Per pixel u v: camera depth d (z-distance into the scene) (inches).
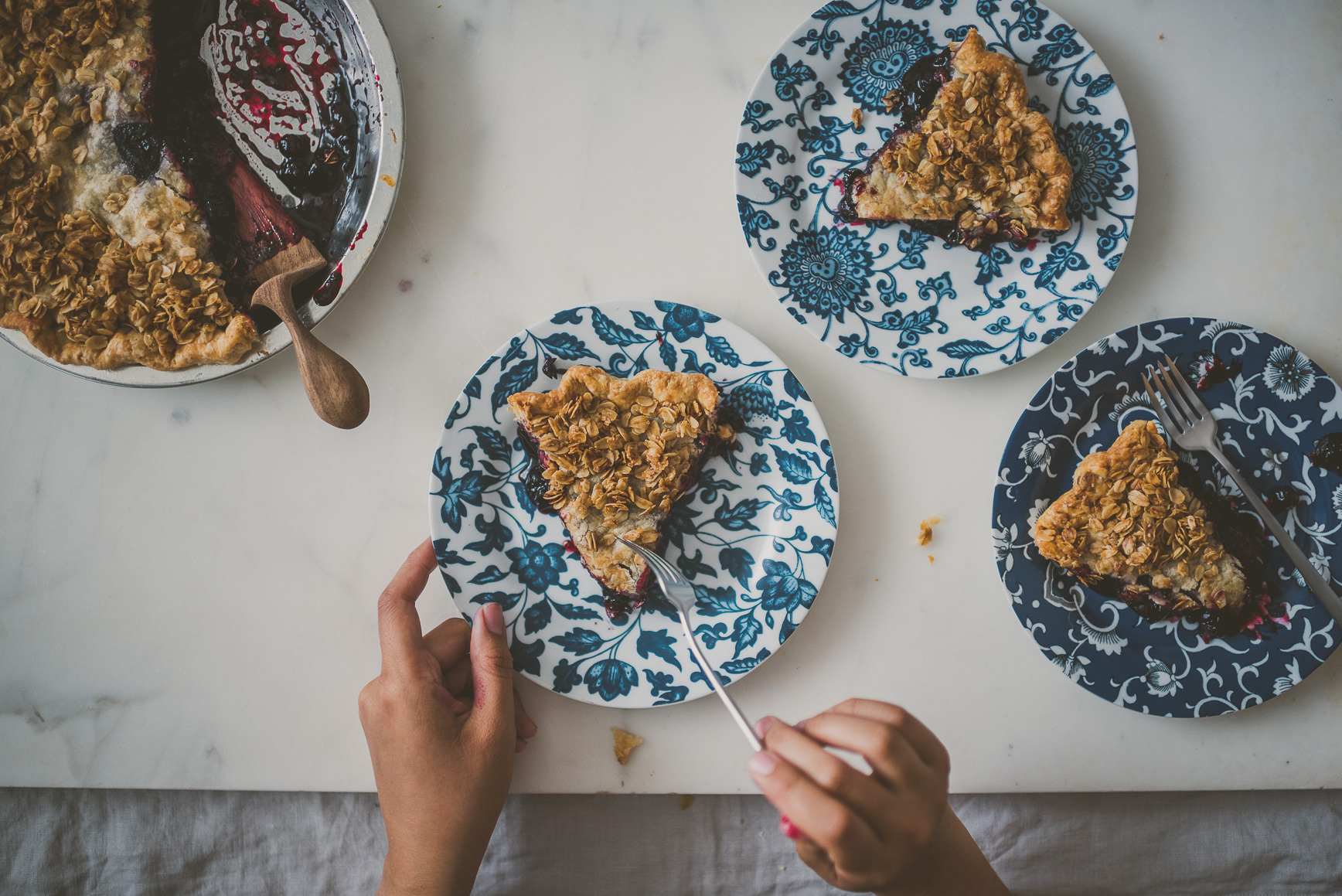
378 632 68.4
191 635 68.9
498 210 69.1
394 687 59.1
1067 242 68.6
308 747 68.7
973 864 55.6
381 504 69.0
